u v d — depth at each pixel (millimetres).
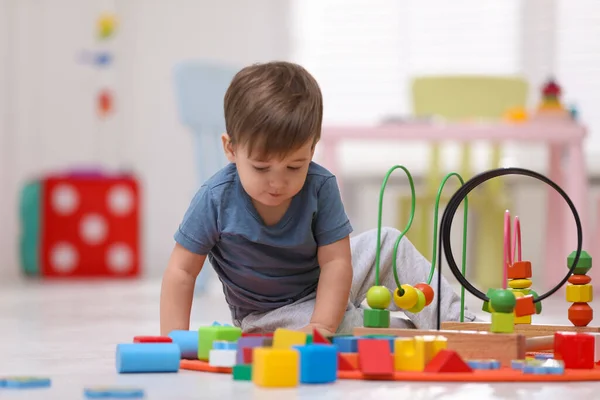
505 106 4203
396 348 1196
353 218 4816
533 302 1426
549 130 3361
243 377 1153
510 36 4703
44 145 4922
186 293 1520
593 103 4562
